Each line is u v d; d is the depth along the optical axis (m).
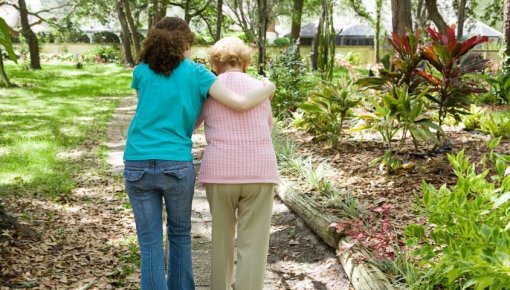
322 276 3.90
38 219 5.06
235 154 3.04
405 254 3.46
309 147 7.52
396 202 5.02
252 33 25.16
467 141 7.57
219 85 3.04
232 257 3.27
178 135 3.03
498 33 42.78
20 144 8.80
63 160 7.82
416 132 5.95
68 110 13.41
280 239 4.69
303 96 10.65
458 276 2.82
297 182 5.76
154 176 2.96
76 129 10.64
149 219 3.01
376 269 3.44
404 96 5.96
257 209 3.12
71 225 4.99
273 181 3.09
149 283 2.98
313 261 4.20
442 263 2.79
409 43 6.83
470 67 6.51
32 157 7.80
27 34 28.38
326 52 13.26
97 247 4.49
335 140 7.29
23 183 6.34
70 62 39.94
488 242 2.61
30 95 16.73
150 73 3.03
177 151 2.99
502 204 2.88
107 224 5.12
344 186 5.58
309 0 39.34
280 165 6.45
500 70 12.75
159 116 2.99
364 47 41.72
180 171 2.98
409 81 6.94
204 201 5.75
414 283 3.09
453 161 3.24
